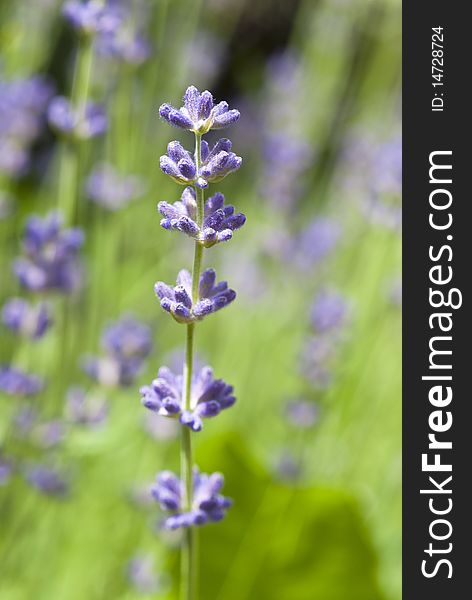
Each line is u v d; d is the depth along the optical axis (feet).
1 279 1.88
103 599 1.57
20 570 1.55
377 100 2.78
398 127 2.51
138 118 2.02
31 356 1.52
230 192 3.02
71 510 1.60
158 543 1.65
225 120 0.95
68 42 2.70
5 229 1.92
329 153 3.15
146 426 1.63
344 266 2.43
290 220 2.38
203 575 1.32
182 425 0.98
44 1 2.13
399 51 2.70
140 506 1.59
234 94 3.57
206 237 0.94
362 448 2.02
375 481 2.06
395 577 1.76
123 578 1.56
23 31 2.00
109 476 1.71
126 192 1.75
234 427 1.91
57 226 1.33
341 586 1.31
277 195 2.35
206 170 0.94
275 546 1.32
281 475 1.74
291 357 2.01
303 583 1.32
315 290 2.23
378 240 2.17
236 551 1.32
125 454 1.73
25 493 1.45
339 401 1.97
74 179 1.39
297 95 2.69
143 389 0.99
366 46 2.90
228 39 2.74
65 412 1.38
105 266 1.75
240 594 1.31
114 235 1.76
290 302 2.26
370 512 1.83
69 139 1.39
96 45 1.69
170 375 1.00
